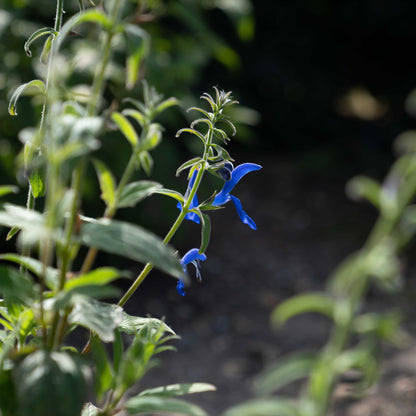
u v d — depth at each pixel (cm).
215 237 619
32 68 399
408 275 562
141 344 93
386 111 873
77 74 338
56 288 86
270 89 813
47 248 84
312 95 828
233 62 487
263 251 604
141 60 88
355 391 363
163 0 449
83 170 82
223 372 420
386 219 305
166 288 519
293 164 790
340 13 795
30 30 403
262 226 653
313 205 700
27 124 385
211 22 747
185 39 493
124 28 85
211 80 764
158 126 95
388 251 303
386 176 757
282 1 784
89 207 447
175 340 455
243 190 723
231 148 820
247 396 394
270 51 803
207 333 469
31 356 82
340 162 789
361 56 832
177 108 447
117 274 83
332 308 312
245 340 464
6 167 397
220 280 546
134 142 91
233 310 504
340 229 657
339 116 852
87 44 362
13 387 87
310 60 824
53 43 90
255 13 783
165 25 612
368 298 523
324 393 300
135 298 494
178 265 80
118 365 98
